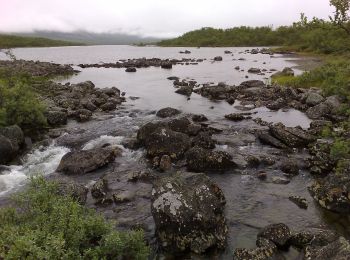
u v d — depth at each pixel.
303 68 69.94
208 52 151.25
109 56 141.75
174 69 80.12
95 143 25.59
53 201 12.01
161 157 21.47
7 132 24.53
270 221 14.89
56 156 23.47
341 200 15.45
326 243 12.29
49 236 10.01
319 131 26.17
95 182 18.98
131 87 53.56
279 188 18.03
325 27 25.72
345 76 40.56
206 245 12.70
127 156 22.98
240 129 28.39
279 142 24.14
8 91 29.78
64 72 76.25
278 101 38.41
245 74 65.81
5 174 20.52
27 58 129.88
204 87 47.81
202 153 20.52
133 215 15.41
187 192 13.90
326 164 19.62
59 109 34.91
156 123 25.28
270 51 133.00
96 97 42.31
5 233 10.34
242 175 19.69
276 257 12.19
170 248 12.88
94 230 11.16
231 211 15.75
